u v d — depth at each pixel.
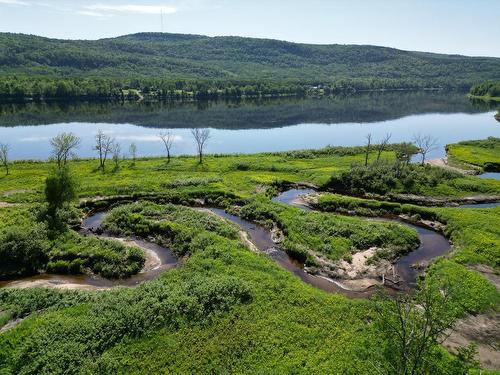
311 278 44.72
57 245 48.62
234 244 48.69
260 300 36.25
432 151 116.12
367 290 42.41
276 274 41.75
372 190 74.31
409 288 42.91
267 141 129.00
